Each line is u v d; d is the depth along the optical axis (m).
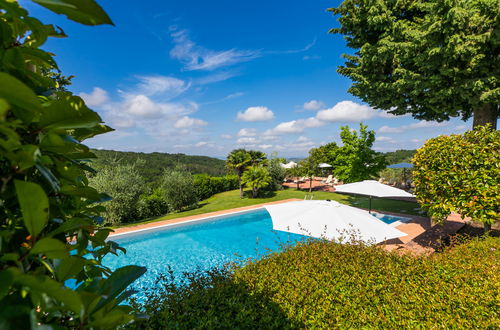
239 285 4.39
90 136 1.08
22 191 0.59
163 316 3.58
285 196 24.56
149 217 18.83
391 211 15.74
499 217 5.79
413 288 3.94
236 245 12.77
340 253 5.57
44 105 0.68
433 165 7.06
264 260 5.50
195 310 3.78
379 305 3.72
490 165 5.92
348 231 6.78
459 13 8.02
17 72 0.77
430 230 10.62
